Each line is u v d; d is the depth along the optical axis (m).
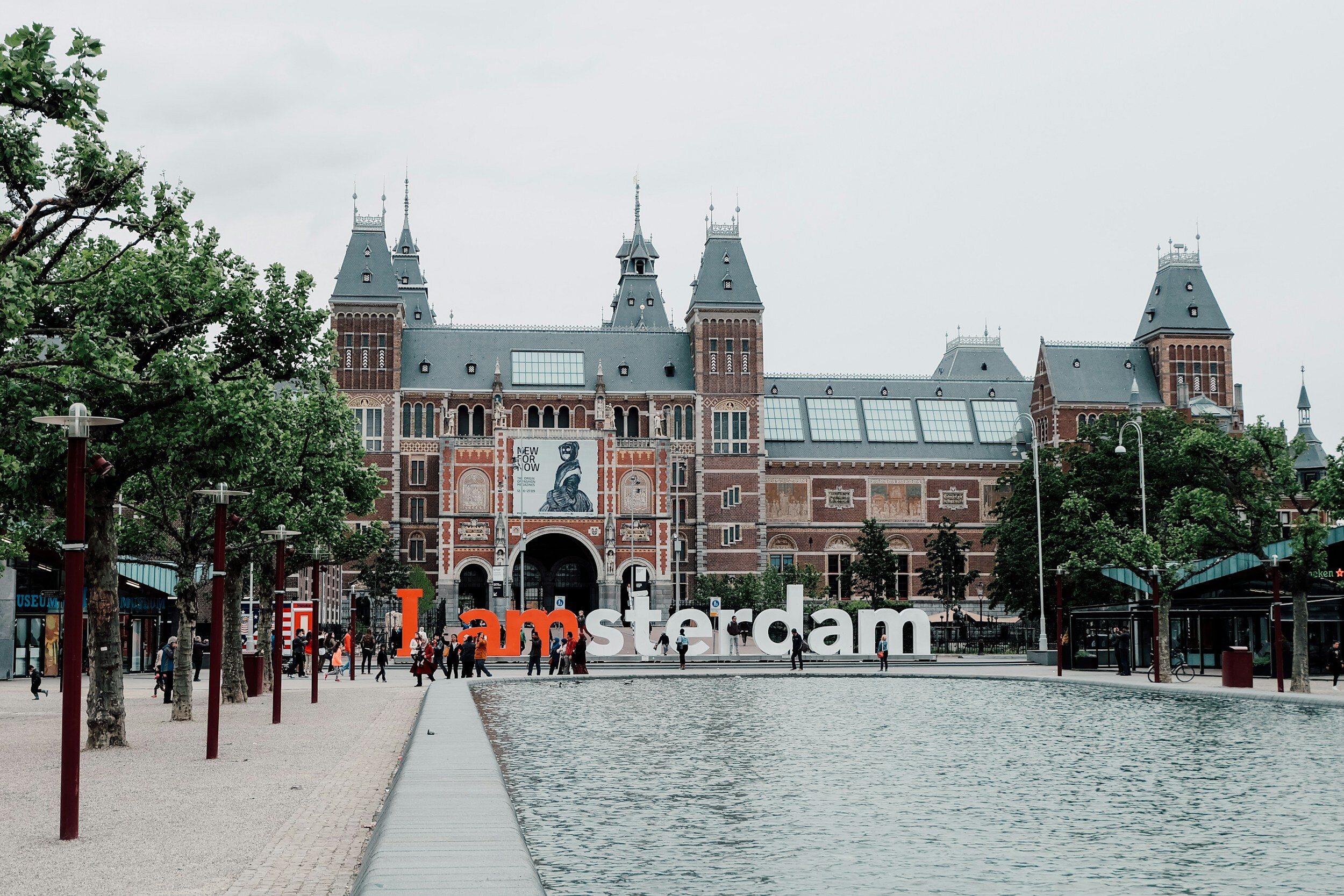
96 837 18.81
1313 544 51.00
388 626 111.88
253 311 33.53
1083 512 63.78
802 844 19.52
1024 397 150.75
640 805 23.14
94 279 29.80
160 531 47.72
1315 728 36.88
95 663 31.77
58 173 28.14
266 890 15.25
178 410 30.67
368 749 31.62
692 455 138.00
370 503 54.59
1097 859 18.56
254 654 54.22
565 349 140.88
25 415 26.02
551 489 129.75
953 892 16.58
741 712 43.81
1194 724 38.41
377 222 136.25
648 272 178.25
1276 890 16.88
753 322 139.25
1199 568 65.31
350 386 133.00
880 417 146.38
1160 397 141.12
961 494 143.88
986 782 26.16
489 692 54.84
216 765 28.05
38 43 20.34
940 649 98.75
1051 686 57.94
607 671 71.19
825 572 141.12
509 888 13.80
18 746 32.41
